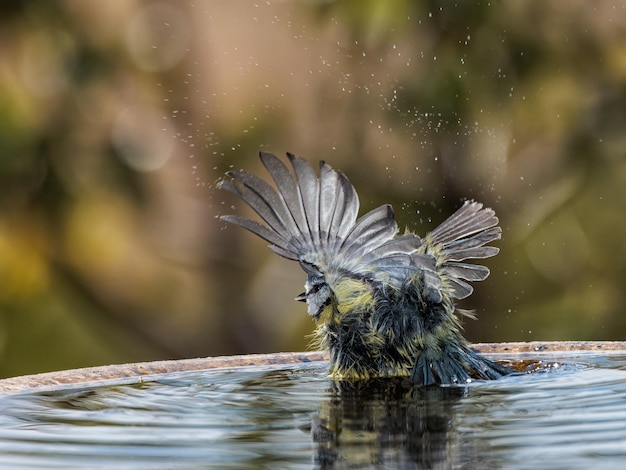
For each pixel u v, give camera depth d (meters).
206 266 13.97
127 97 12.55
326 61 13.02
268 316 14.23
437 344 7.11
